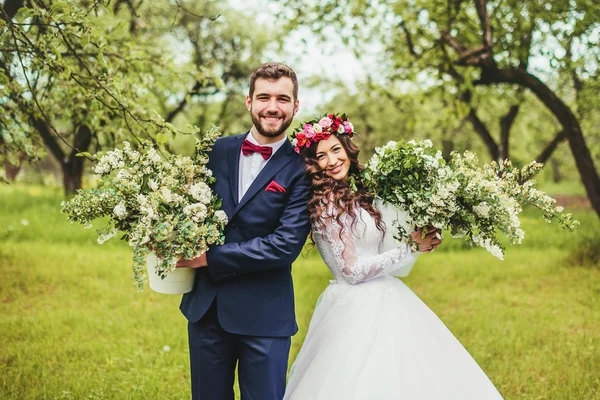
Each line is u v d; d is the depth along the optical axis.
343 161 2.92
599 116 12.49
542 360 4.88
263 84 2.73
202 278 2.81
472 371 2.94
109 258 9.09
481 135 13.51
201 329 2.80
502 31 8.31
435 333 2.99
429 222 2.89
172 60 5.74
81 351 4.96
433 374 2.78
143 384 4.18
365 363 2.72
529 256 10.28
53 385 4.13
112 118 5.21
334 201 2.83
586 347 5.23
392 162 2.91
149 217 2.47
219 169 2.84
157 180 2.68
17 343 5.15
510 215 2.77
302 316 6.34
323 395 2.69
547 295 7.59
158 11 13.10
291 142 2.98
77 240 10.62
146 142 2.98
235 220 2.75
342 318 2.89
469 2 8.50
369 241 2.95
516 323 6.13
